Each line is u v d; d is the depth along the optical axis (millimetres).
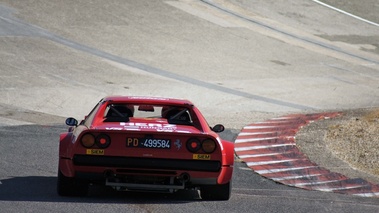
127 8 145375
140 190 33781
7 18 127562
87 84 93000
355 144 56344
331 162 49438
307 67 124750
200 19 147250
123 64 109375
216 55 124000
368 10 181375
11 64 100188
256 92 98438
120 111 36469
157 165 32438
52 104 78250
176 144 32625
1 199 32781
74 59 108250
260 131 63281
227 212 32375
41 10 135375
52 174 41125
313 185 42125
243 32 143875
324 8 176375
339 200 37625
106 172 32438
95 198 34125
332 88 108375
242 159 49969
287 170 46312
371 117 70938
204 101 88188
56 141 53938
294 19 163375
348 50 144875
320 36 153750
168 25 139125
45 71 98375
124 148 32344
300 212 33344
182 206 33156
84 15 136625
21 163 44000
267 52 132000
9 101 77562
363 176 45406
